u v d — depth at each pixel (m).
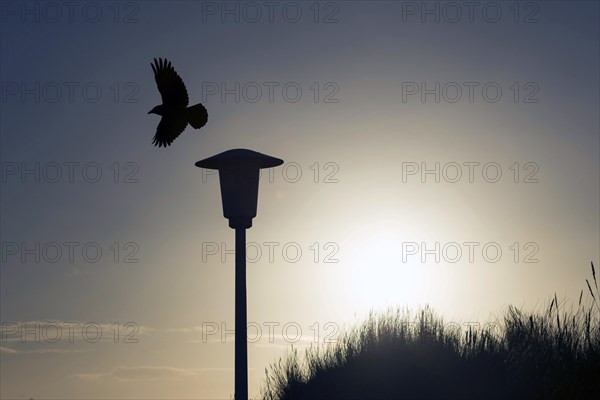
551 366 13.86
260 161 15.59
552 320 15.31
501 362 14.22
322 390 15.23
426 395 14.09
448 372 14.19
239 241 15.60
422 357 14.66
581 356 14.00
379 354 14.94
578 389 12.82
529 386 13.45
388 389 14.34
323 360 16.45
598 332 14.62
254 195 15.62
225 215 15.62
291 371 16.58
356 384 14.70
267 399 16.89
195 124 7.21
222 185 15.66
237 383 15.11
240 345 15.24
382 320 16.20
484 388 13.80
